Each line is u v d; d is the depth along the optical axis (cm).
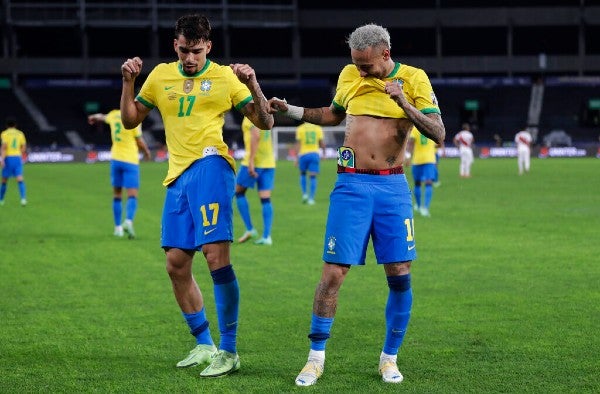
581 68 7769
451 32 8350
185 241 804
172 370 801
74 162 6606
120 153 1827
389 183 770
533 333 925
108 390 738
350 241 761
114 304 1115
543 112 7788
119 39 8044
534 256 1505
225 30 7569
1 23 7262
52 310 1077
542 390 723
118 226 1873
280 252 1602
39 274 1364
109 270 1402
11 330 965
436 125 745
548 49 8350
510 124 7688
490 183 3606
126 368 808
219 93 798
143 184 3684
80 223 2156
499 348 862
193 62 792
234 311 790
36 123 7344
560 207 2472
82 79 7712
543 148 6881
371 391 727
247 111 802
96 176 4481
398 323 768
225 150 805
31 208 2598
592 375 765
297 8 7769
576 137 7475
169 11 7469
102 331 959
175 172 807
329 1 7981
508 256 1508
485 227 1964
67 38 7975
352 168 772
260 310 1067
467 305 1081
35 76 7750
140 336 935
